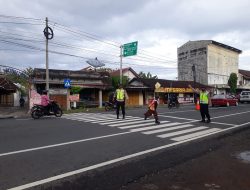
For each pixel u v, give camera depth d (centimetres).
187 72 6525
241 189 566
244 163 760
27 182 600
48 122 1564
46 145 945
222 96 3384
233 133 1266
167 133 1216
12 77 4362
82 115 2086
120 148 916
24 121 1628
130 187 580
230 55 6825
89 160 770
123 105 1777
